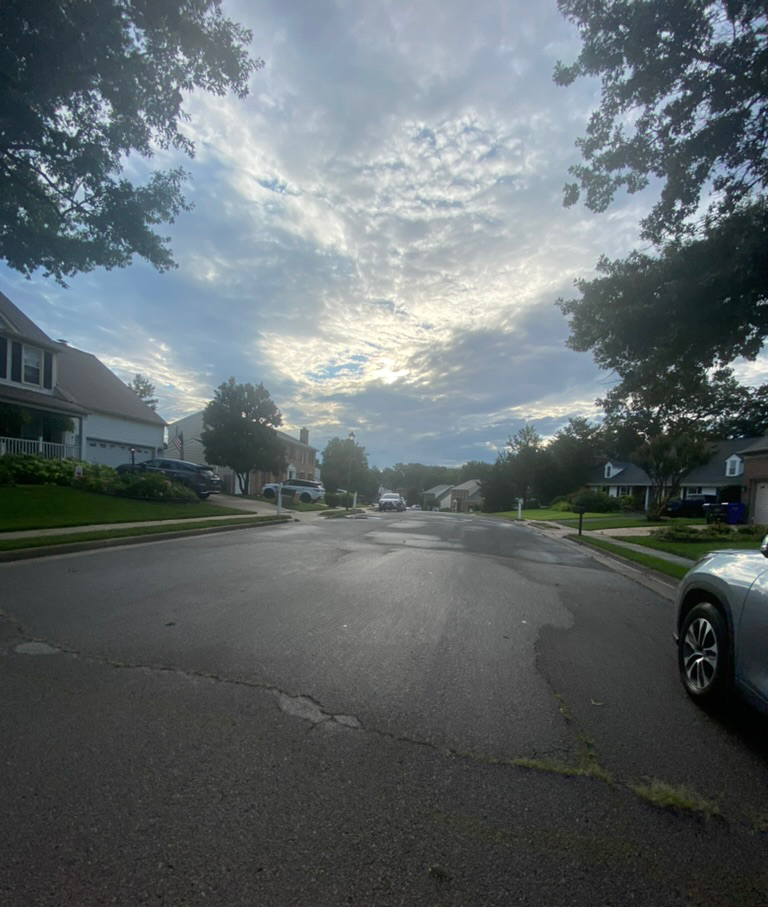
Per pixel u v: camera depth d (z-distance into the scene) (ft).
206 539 42.27
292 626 17.37
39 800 7.97
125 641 15.24
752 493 91.40
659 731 11.10
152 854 6.96
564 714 11.72
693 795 8.79
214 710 11.12
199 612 18.67
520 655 15.58
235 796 8.25
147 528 42.70
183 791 8.31
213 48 35.24
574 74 27.43
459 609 20.88
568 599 24.18
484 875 6.82
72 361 96.07
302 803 8.14
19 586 22.30
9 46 28.45
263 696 11.89
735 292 23.94
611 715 11.81
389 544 43.39
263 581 24.81
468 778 9.00
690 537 53.72
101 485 61.93
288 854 7.06
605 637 18.01
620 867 7.04
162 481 65.62
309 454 191.31
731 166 26.22
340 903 6.31
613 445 154.40
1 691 11.72
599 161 29.12
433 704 11.89
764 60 23.22
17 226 38.88
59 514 46.47
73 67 31.22
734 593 11.80
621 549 43.80
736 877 6.94
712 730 11.24
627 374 31.81
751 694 10.75
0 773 8.64
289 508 85.71
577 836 7.64
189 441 144.46
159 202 41.50
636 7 24.20
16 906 6.07
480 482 179.42
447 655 15.25
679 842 7.61
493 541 51.24
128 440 93.66
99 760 9.10
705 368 30.37
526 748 10.11
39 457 62.90
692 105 25.91
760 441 94.99
